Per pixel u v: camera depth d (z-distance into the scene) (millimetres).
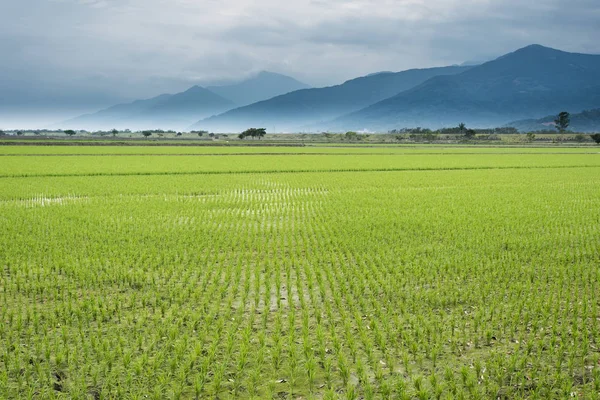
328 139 162875
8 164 52531
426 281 12969
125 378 7883
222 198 29219
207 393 7543
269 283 12578
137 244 16828
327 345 9141
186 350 8836
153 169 47844
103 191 31922
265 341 9328
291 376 7801
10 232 18781
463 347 9070
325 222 21344
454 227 20062
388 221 21359
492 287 12516
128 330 9727
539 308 10609
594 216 22875
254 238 18219
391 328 9867
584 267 14312
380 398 7398
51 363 8398
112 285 12633
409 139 158125
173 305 11000
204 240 17688
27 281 12953
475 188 34438
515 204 26672
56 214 22922
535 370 8031
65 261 14656
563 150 93938
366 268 14102
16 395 7426
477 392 7289
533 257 15359
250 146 104125
